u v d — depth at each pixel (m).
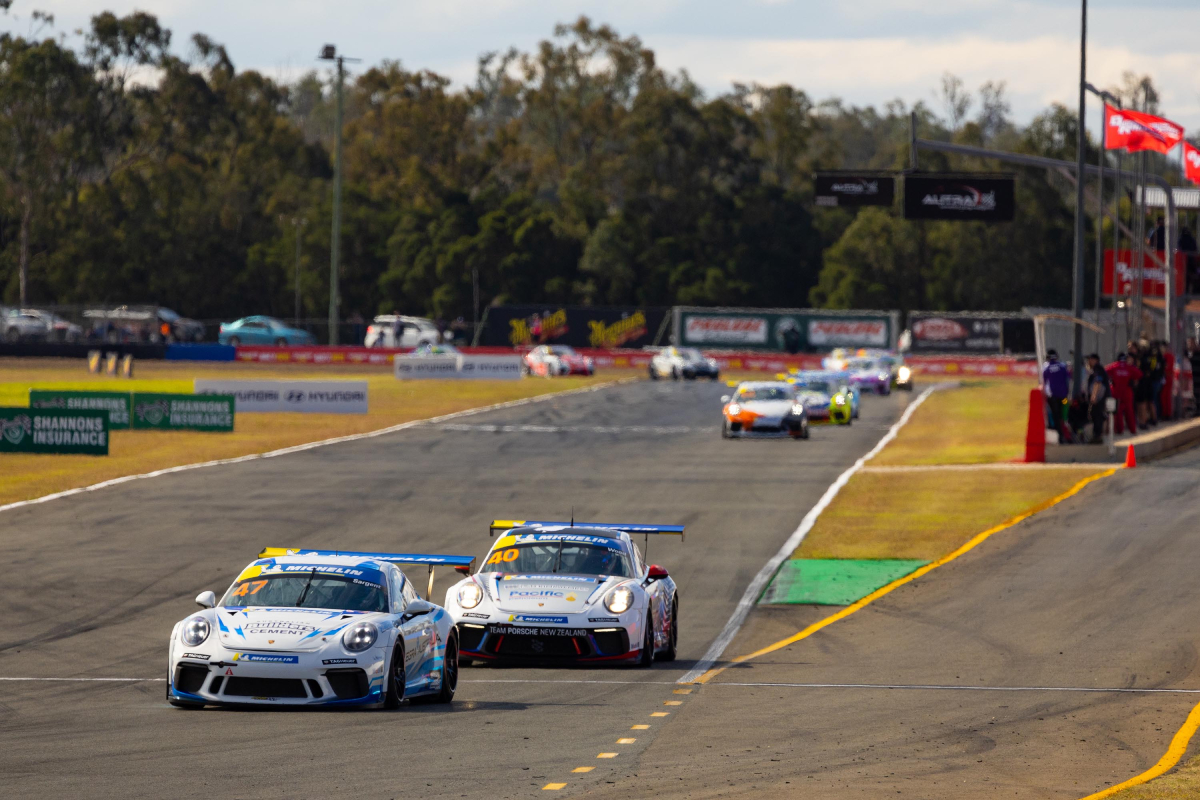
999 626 67.88
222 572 81.62
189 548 89.81
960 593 77.38
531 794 32.97
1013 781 34.84
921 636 65.81
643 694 50.12
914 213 190.00
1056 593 76.31
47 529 96.69
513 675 54.94
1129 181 167.25
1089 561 85.25
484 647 54.62
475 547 92.12
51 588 76.25
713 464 137.12
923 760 37.78
